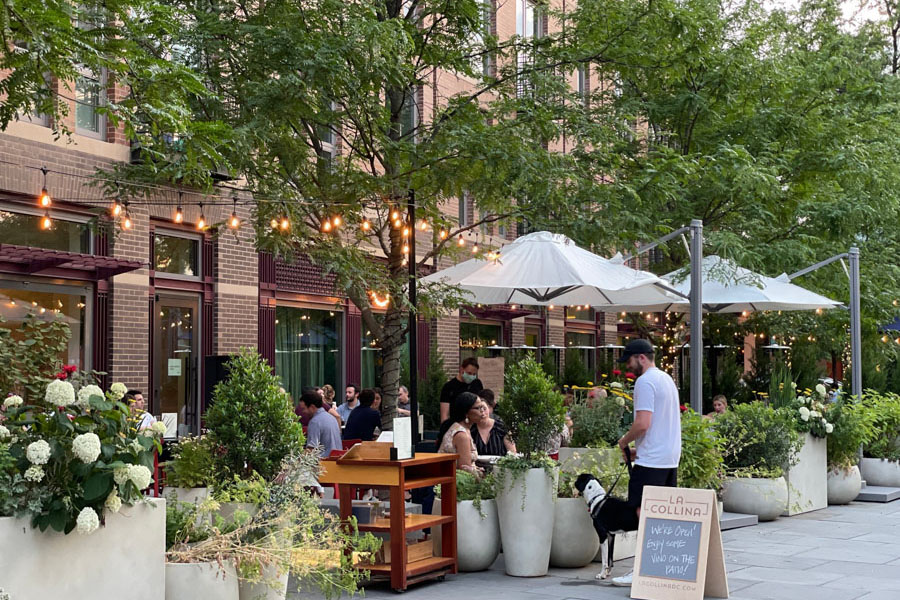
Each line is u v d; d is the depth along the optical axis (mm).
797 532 12531
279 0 12297
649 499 8812
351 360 21188
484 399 12922
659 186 16328
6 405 6137
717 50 18781
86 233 15086
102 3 6500
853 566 10094
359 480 8992
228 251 17469
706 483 11625
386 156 13805
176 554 6738
